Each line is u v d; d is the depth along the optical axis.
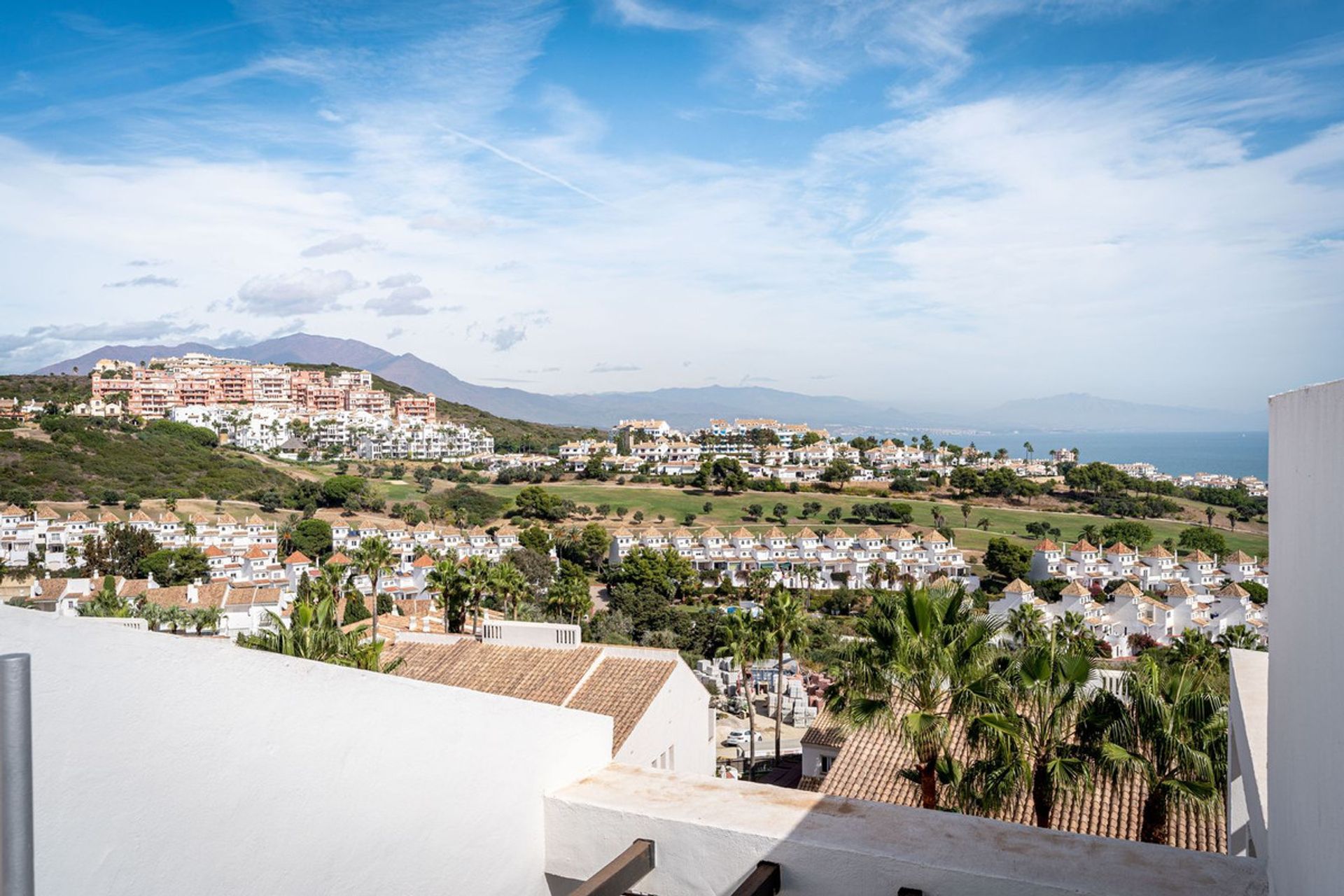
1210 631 85.50
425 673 21.22
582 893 4.54
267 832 3.64
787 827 4.89
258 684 3.63
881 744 20.31
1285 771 4.03
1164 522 152.12
